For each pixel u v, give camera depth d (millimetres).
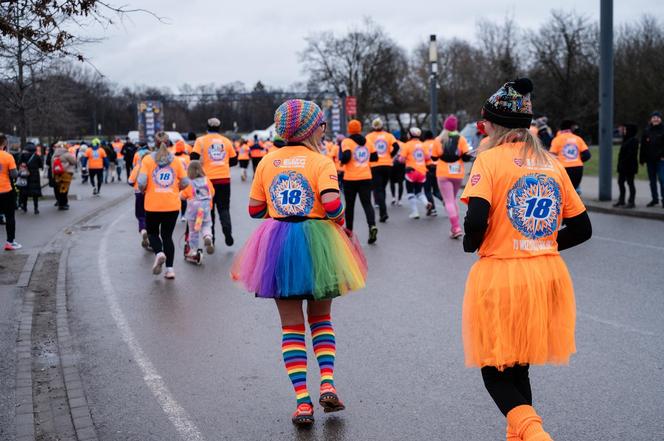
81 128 68750
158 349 6207
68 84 30469
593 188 21094
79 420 4609
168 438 4363
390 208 17938
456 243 11703
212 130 11422
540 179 3389
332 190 4375
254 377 5422
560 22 50781
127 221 16391
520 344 3289
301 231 4371
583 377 5199
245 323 6988
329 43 83062
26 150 17703
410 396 4934
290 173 4453
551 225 3412
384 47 83062
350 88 82438
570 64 50719
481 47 63969
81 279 9375
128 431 4484
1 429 4418
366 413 4656
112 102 87312
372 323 6840
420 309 7352
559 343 3367
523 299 3295
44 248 12023
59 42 7219
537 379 5188
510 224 3363
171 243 9281
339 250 4406
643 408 4609
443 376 5312
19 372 5508
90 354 6109
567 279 3426
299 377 4465
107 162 31547
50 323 7176
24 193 17656
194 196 10422
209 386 5254
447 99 73375
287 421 4566
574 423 4406
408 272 9320
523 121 3459
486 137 3611
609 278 8555
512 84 3465
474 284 3426
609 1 16625
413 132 15414
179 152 14250
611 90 16594
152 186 9078
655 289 7914
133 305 7871
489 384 3412
